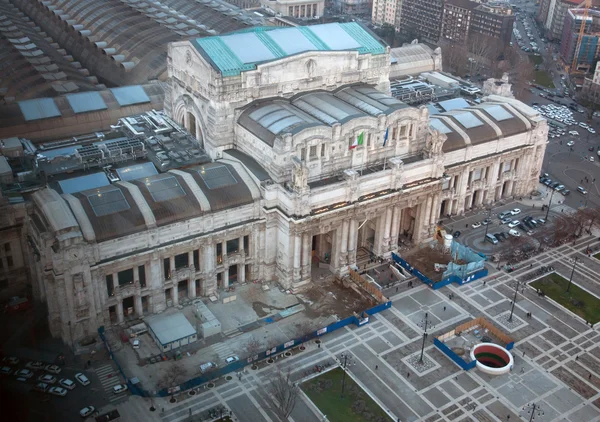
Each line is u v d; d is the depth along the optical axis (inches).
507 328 6786.4
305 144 6845.5
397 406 5723.4
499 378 6107.3
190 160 7401.6
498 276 7637.8
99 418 5339.6
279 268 7160.4
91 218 6072.8
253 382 5890.8
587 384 6087.6
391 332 6628.9
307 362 6166.3
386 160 7603.4
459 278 7391.7
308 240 6963.6
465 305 7106.3
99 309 6186.0
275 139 6732.3
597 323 6934.1
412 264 7706.7
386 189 7332.7
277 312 6786.4
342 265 7342.5
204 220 6525.6
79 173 7165.4
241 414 5541.3
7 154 7362.2
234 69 7155.5
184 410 5541.3
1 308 6505.9
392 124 7436.0
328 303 6968.5
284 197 6727.4
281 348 6220.5
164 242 6358.3
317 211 6840.6
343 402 5723.4
